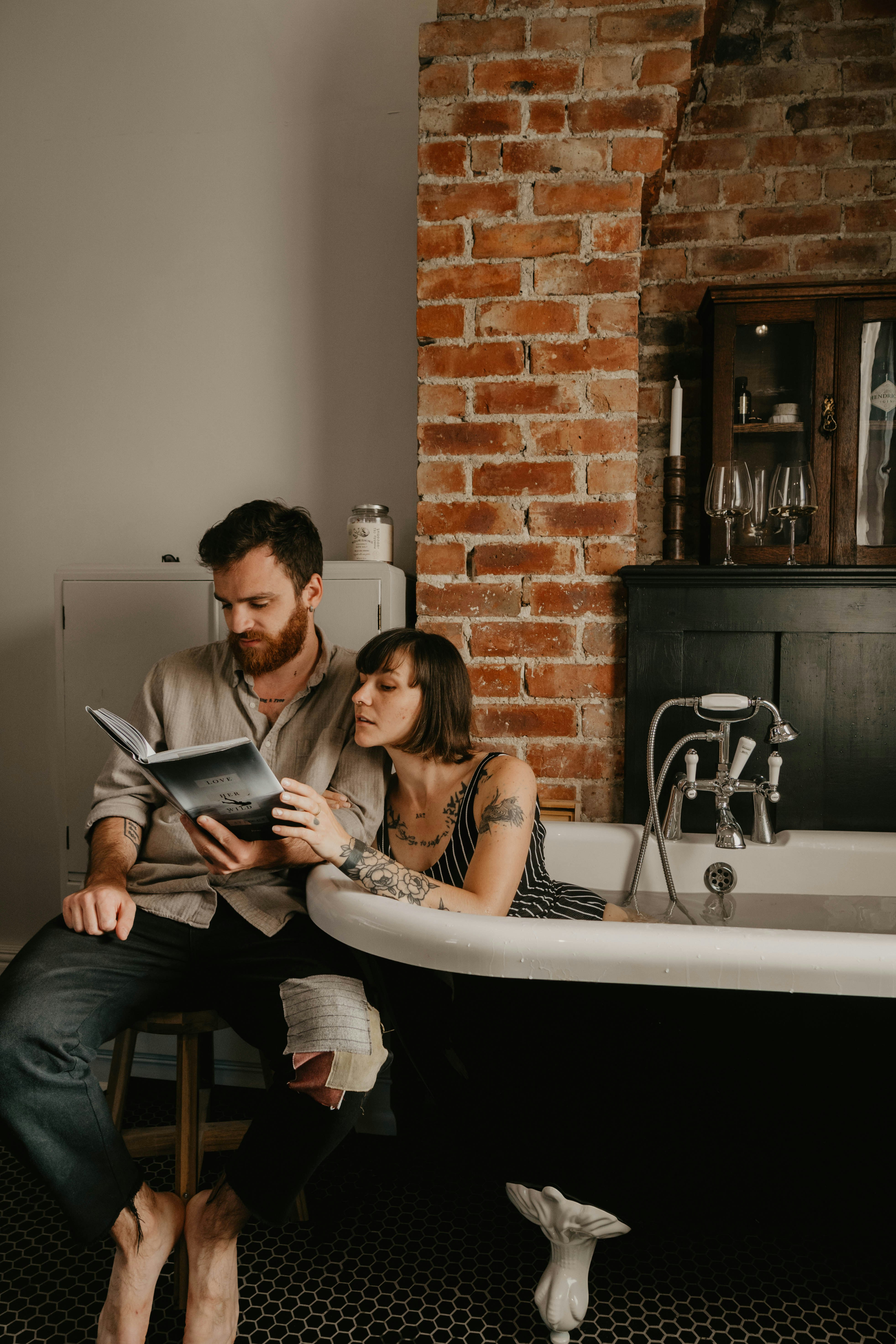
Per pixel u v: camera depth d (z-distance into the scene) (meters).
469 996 0.99
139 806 1.36
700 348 2.10
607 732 1.76
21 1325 1.19
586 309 1.71
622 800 1.77
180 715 1.36
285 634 1.31
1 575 2.24
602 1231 1.12
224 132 2.08
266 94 2.06
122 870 1.26
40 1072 1.02
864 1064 0.92
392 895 1.09
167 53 2.10
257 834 1.10
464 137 1.71
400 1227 1.40
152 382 2.15
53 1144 1.02
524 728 1.77
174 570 1.74
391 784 1.37
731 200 2.07
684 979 0.91
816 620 1.68
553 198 1.70
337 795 1.28
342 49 2.02
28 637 2.23
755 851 1.61
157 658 1.76
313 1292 1.25
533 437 1.74
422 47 1.72
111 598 1.76
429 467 1.77
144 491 2.17
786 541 1.88
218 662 1.39
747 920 1.46
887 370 1.83
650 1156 1.00
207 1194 1.10
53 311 2.18
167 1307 1.23
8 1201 1.46
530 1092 1.01
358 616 1.73
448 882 1.24
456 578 1.77
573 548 1.74
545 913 1.25
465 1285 1.27
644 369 2.12
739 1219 1.01
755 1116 0.96
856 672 1.69
